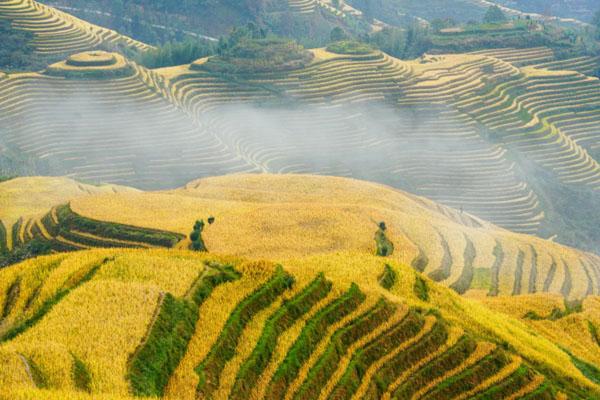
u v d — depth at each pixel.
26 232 109.56
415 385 58.34
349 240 95.00
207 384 48.12
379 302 64.62
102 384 42.28
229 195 125.19
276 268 63.31
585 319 88.06
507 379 61.00
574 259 113.69
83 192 141.88
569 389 63.38
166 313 52.41
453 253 102.75
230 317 55.50
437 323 64.56
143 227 100.88
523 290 98.75
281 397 50.91
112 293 53.25
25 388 36.91
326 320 60.44
